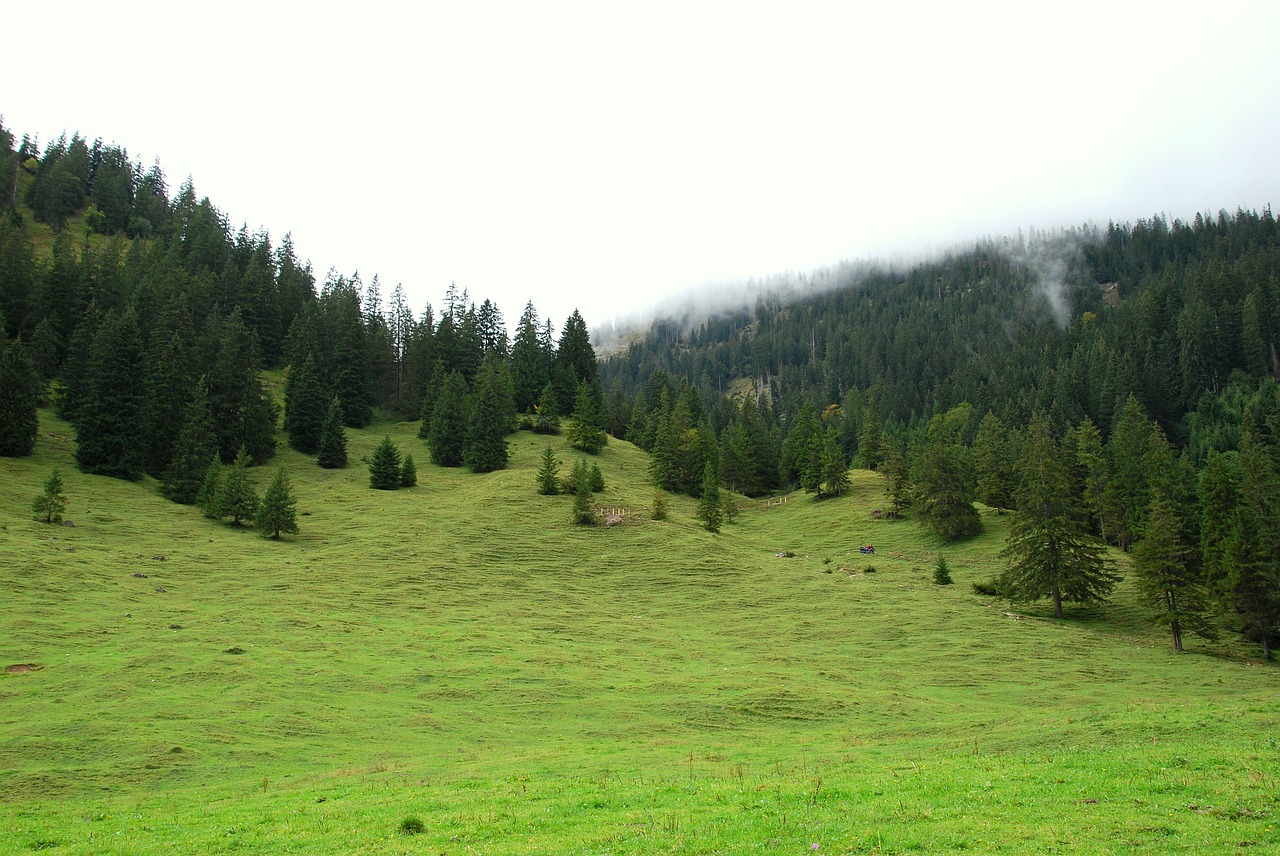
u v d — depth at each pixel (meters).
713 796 23.95
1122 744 31.09
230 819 25.19
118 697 43.06
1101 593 81.69
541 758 35.97
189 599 67.88
